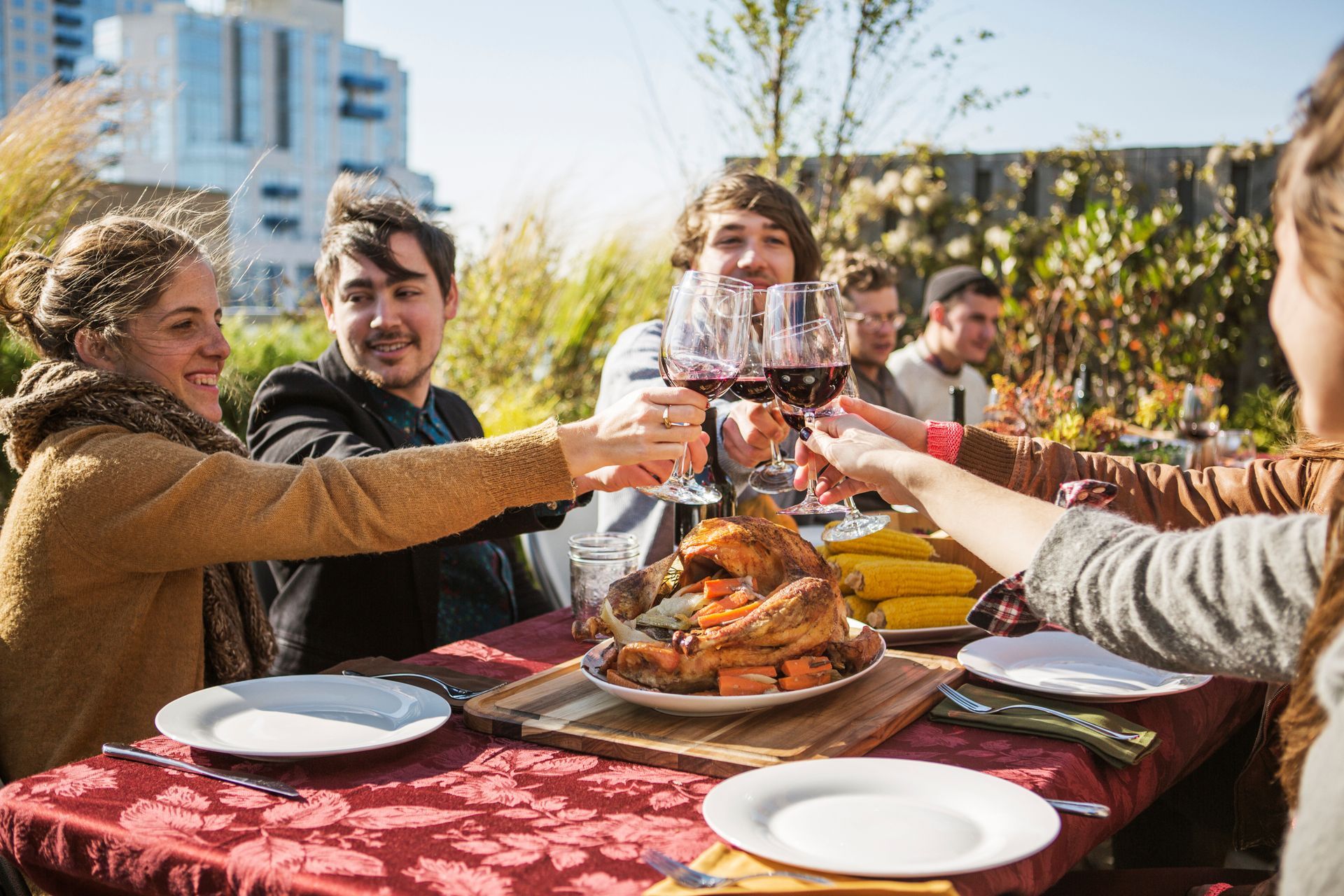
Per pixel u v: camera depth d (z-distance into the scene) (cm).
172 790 118
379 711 142
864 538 193
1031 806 106
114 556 164
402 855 101
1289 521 102
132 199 351
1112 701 145
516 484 163
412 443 272
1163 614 107
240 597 198
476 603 260
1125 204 814
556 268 604
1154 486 186
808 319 165
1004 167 838
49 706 169
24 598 168
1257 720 194
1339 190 86
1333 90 88
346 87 6894
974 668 157
